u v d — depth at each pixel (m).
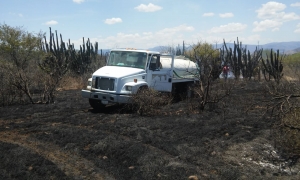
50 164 5.90
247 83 22.73
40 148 6.90
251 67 26.67
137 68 11.59
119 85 10.52
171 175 5.46
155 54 12.04
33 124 8.80
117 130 8.25
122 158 6.26
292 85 11.51
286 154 6.67
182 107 11.75
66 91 16.19
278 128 6.86
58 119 9.50
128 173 5.60
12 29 19.25
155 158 6.22
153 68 11.90
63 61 18.00
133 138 7.69
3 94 11.73
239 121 9.37
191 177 5.34
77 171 5.72
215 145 7.17
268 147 7.04
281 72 21.30
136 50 11.90
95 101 11.30
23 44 19.20
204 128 8.56
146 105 10.27
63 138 7.51
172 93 13.88
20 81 12.05
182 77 13.96
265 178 5.55
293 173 5.82
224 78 18.77
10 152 6.40
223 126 8.74
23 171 5.44
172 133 8.12
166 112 10.84
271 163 6.29
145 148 6.76
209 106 11.45
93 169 5.80
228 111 10.91
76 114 10.34
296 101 7.86
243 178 5.48
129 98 10.39
